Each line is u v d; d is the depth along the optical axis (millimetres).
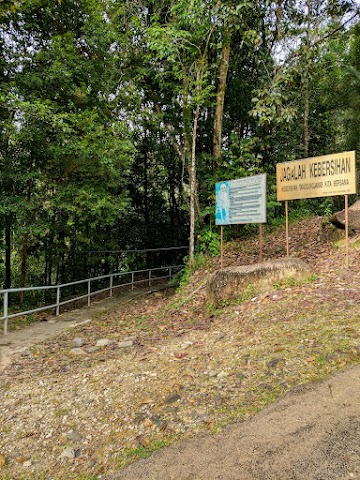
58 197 10133
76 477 2863
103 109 11484
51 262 14812
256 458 2652
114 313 9477
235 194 8180
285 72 11555
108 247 17531
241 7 10500
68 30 11141
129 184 19375
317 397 3213
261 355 4230
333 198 14875
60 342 6848
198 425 3195
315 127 16203
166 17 12430
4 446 3354
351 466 2438
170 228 19984
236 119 15789
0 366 5547
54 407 3934
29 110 8750
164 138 17375
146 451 2982
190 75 11422
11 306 13188
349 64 14523
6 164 10484
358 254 7215
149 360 4949
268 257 9797
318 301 5523
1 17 9516
